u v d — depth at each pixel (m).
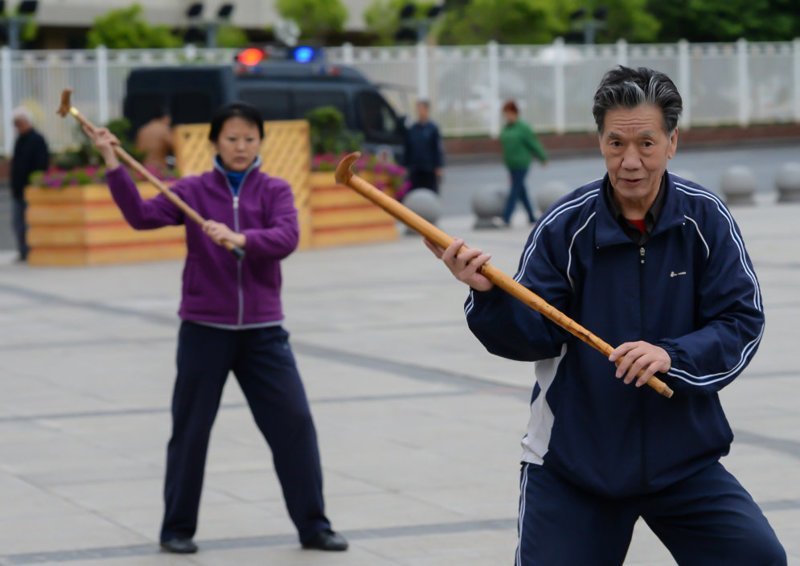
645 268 5.44
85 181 24.09
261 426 8.50
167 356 15.26
